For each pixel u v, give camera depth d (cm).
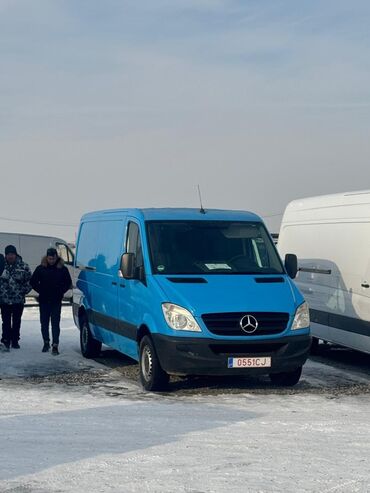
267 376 1191
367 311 1208
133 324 1115
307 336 1047
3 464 682
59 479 637
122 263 1096
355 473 666
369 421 882
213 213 1188
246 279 1079
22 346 1538
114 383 1123
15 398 1000
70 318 2177
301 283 1458
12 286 1442
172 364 1007
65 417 881
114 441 768
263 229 1177
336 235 1330
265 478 647
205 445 755
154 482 630
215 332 1005
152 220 1144
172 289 1035
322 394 1055
